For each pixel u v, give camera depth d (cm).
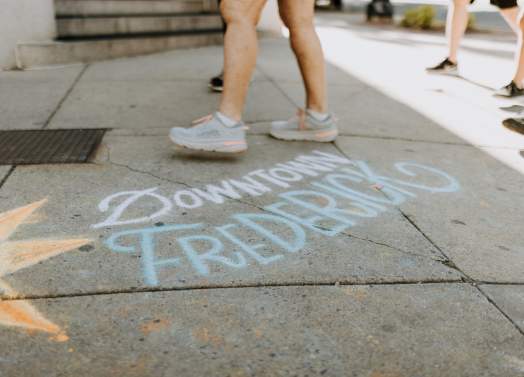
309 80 362
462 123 443
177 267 219
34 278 208
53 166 319
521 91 509
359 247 242
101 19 678
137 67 614
